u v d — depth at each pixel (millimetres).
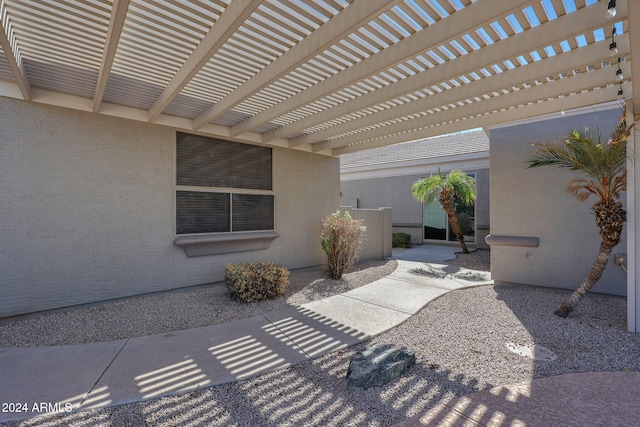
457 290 6590
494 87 4328
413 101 5285
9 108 4504
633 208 4293
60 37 3383
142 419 2568
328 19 3191
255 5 2639
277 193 7723
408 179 14484
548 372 3301
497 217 6867
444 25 3143
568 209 6109
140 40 3467
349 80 4160
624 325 4551
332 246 7512
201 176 6449
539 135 6344
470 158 12453
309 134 7320
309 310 5258
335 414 2648
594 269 4703
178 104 5410
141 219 5680
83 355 3639
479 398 2846
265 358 3615
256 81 4277
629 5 2043
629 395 2869
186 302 5570
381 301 5734
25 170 4629
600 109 5750
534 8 3016
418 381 3141
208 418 2592
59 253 4914
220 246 6633
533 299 5855
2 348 3797
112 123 5367
